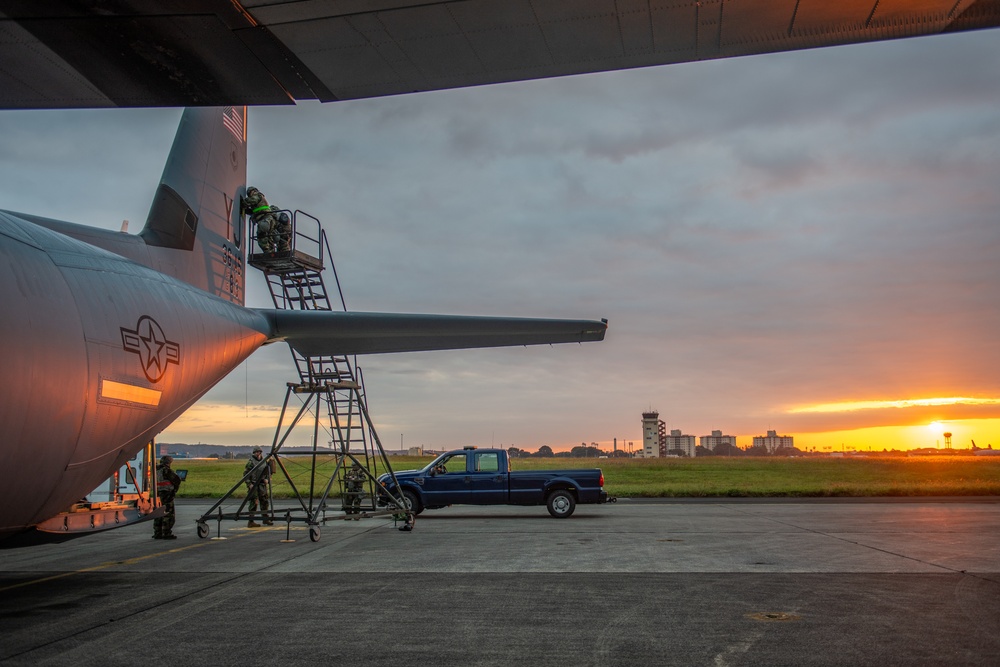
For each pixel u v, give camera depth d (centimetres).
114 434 867
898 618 739
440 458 2041
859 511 2070
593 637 673
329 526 1764
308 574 1034
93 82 470
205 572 1063
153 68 452
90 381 789
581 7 383
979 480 3872
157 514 1073
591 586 921
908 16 383
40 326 723
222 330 1105
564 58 434
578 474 1970
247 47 423
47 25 410
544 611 780
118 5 387
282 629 709
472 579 979
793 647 634
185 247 1255
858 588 899
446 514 2148
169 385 965
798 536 1450
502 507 2481
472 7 386
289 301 1788
